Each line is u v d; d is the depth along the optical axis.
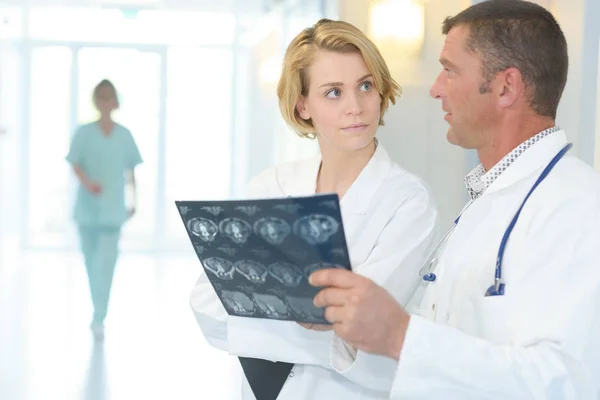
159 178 5.24
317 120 1.39
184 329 4.84
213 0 5.18
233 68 5.23
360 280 1.01
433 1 3.74
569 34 2.50
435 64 3.77
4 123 5.17
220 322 1.45
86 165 5.00
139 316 5.00
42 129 5.20
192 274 5.34
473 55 1.17
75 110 5.20
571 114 2.49
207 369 4.14
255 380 1.41
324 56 1.35
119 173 5.02
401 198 1.40
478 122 1.19
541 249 1.05
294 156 5.13
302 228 1.01
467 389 1.00
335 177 1.46
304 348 1.35
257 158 5.25
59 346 4.45
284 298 1.12
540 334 1.01
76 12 5.14
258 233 1.06
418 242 1.37
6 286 5.17
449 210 3.77
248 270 1.12
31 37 5.15
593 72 2.46
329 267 1.03
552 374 0.98
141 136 5.21
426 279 1.27
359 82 1.36
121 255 5.14
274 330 1.36
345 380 1.37
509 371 0.99
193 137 5.25
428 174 3.78
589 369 1.00
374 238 1.39
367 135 1.37
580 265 1.02
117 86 5.17
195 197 5.28
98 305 4.90
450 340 1.01
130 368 4.12
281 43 5.12
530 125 1.17
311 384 1.38
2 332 4.62
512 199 1.16
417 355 1.00
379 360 1.24
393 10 3.74
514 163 1.17
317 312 1.09
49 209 5.23
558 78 1.16
